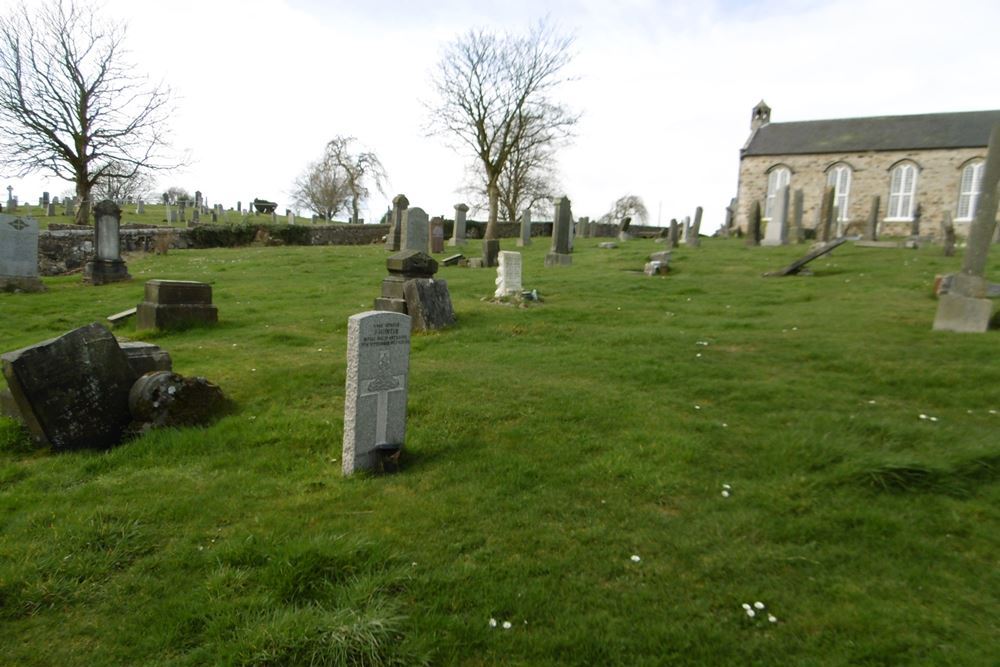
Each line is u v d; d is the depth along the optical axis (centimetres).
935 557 410
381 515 464
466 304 1333
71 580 381
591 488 512
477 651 328
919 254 2036
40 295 1576
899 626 344
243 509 474
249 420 667
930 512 462
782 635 342
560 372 848
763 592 377
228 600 360
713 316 1228
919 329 998
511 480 524
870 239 2683
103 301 1495
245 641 323
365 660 318
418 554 411
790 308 1276
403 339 566
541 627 346
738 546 427
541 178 5853
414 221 2055
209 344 1021
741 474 534
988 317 959
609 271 1903
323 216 6588
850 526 447
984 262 964
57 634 339
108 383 632
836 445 562
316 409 707
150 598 368
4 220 1602
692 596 375
